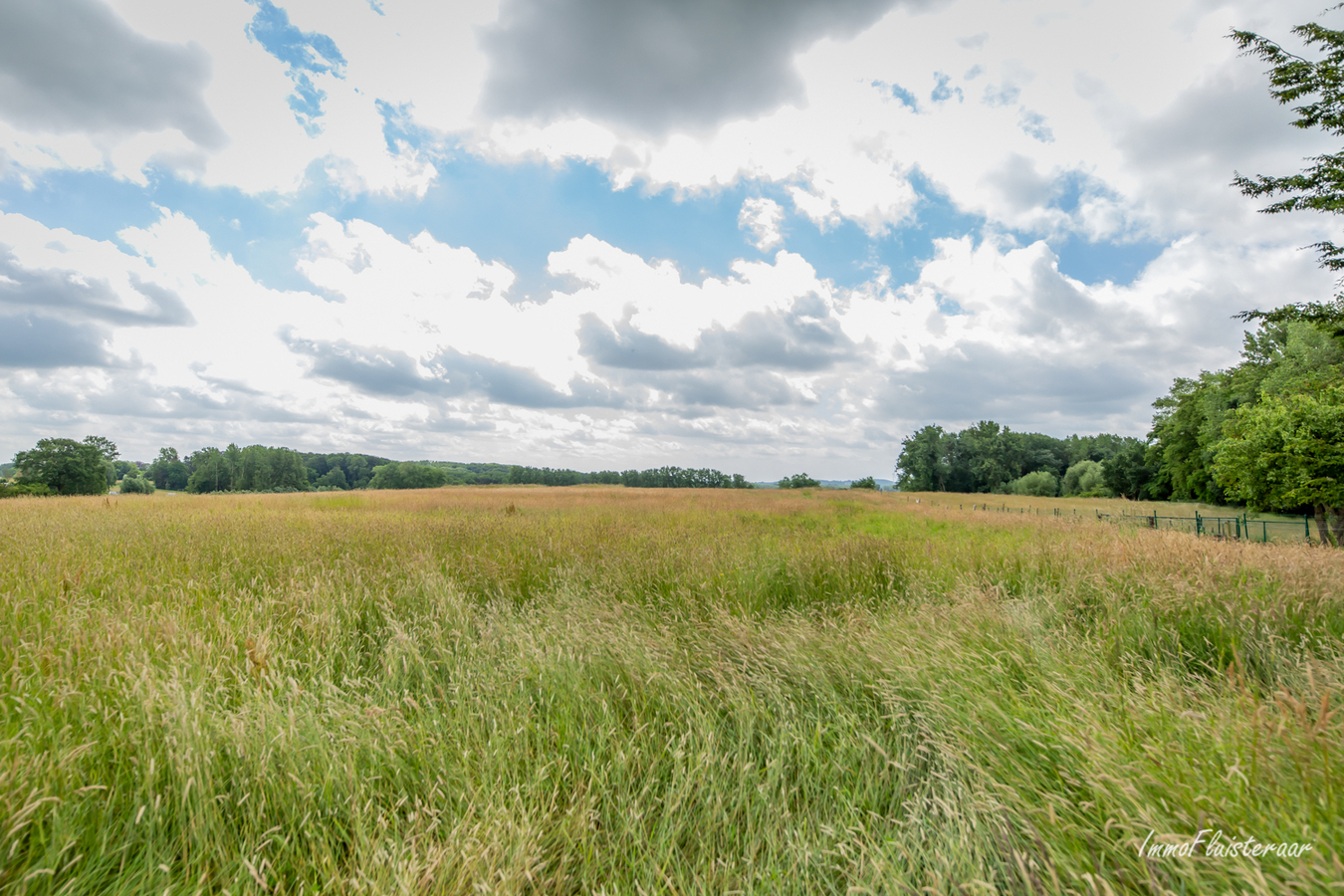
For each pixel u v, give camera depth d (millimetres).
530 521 11852
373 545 6652
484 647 3197
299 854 1632
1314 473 14391
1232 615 3449
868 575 5301
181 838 1669
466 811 1822
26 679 2418
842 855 1627
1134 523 14648
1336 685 2186
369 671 3094
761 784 1975
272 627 3355
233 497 25875
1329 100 11500
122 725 2033
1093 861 1541
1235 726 1872
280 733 1966
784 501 27547
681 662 3018
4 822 1547
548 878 1612
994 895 1411
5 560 5105
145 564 5223
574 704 2525
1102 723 2062
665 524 11758
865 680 2787
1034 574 5242
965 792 1832
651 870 1628
